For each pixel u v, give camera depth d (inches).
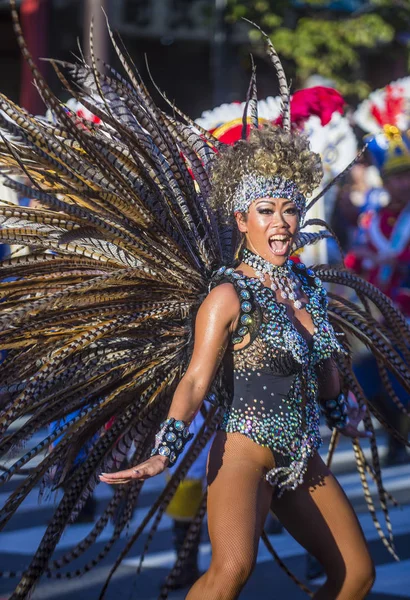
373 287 198.1
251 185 164.9
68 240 160.2
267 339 161.3
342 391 195.3
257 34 740.7
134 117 175.0
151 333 172.4
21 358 169.5
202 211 177.9
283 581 258.2
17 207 165.8
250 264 167.3
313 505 167.5
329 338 169.5
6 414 161.6
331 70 762.2
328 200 519.5
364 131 465.4
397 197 393.4
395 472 383.9
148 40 859.4
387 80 879.1
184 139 182.1
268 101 269.3
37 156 160.6
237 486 159.0
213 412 187.8
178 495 239.5
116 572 264.2
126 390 172.7
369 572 165.0
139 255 169.0
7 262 166.4
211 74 888.3
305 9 783.7
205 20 793.6
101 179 166.6
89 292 165.3
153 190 170.6
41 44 527.8
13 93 888.3
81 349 168.2
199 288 172.7
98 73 169.0
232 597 153.3
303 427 164.6
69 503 171.3
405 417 387.5
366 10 777.6
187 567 245.1
